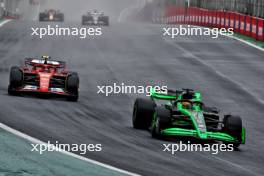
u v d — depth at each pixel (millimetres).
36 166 37312
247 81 104000
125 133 57719
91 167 39219
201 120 56250
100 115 68312
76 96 76562
